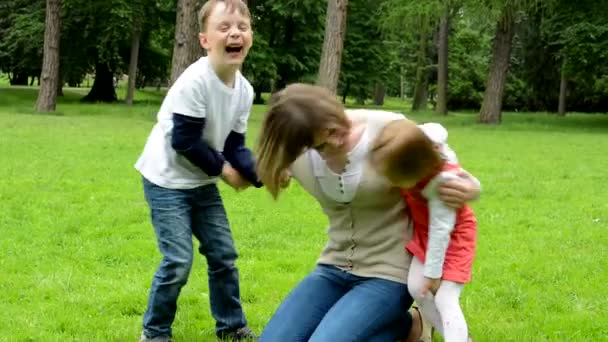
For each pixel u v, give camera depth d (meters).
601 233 7.81
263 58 34.19
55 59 25.75
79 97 38.03
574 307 5.23
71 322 4.75
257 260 6.44
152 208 4.02
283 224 7.94
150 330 4.10
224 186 10.28
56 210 8.51
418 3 26.75
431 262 3.41
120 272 6.02
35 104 28.75
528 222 8.34
